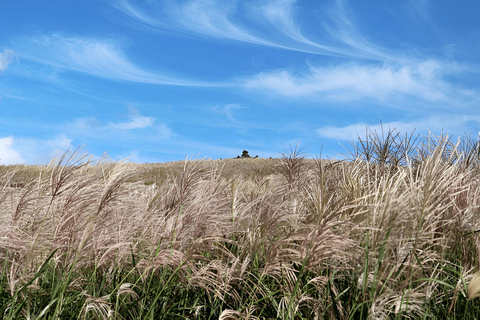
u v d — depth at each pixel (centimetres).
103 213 300
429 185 272
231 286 294
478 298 272
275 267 290
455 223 322
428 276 282
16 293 226
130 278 300
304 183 488
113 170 334
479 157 435
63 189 295
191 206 315
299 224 330
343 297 273
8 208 322
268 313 285
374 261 260
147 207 334
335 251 279
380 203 275
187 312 288
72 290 262
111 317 248
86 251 285
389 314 258
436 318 255
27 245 280
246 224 359
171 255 281
